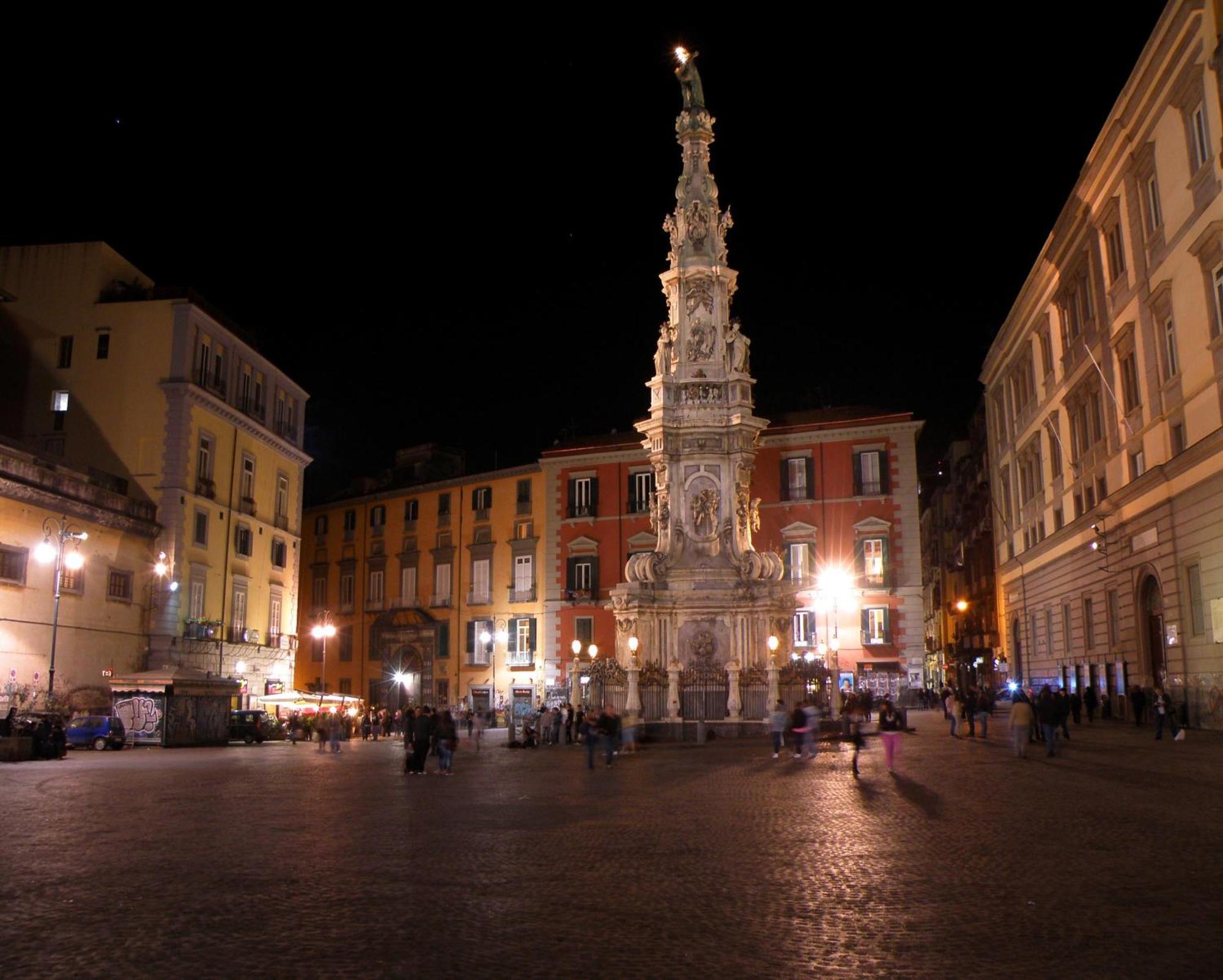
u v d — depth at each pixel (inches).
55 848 508.7
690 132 1824.6
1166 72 1214.3
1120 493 1421.0
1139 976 275.7
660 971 285.3
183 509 1916.8
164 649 1843.0
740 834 542.3
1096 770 842.2
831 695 1572.3
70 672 1644.9
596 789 807.7
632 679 1469.0
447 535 2746.1
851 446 2375.7
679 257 1777.8
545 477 2583.7
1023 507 2129.7
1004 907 358.6
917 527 2316.7
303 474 2484.0
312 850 499.5
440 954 303.9
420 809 677.9
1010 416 2220.7
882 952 303.4
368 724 1984.5
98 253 2012.8
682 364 1726.1
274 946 313.9
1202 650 1187.3
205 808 685.3
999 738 1309.1
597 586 2490.2
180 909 366.3
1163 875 410.9
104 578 1740.9
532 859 469.7
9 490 1521.9
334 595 2942.9
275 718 1973.4
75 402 1966.0
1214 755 948.0
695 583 1622.8
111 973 286.8
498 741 1668.3
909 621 2283.5
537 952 305.6
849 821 581.9
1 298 1994.3
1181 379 1226.6
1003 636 2353.6
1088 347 1599.4
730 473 1679.4
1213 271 1125.7
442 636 2691.9
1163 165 1257.4
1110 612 1529.3
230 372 2122.3
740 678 1466.5
